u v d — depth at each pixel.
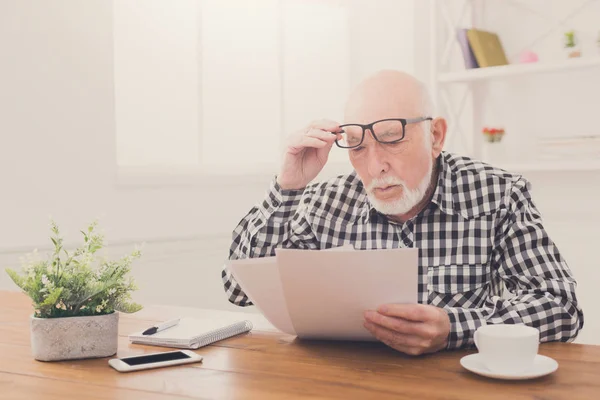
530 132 3.42
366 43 4.07
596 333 3.25
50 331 1.32
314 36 3.97
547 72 3.19
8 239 2.78
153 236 3.25
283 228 1.79
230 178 3.58
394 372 1.24
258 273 1.39
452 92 3.65
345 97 4.11
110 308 1.39
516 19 3.48
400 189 1.72
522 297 1.57
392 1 3.95
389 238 1.88
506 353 1.19
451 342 1.39
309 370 1.26
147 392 1.13
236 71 3.67
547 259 1.70
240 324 1.59
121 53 3.25
